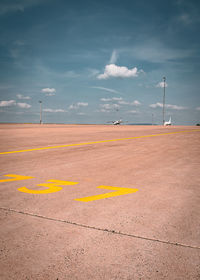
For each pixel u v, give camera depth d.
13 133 25.95
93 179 5.57
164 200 3.91
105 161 8.23
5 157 9.66
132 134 22.30
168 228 2.83
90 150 11.33
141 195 4.21
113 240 2.55
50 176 6.02
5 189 4.80
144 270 2.03
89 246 2.43
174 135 20.19
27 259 2.22
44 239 2.60
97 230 2.80
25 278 1.95
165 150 10.85
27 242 2.54
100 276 1.96
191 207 3.56
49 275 1.99
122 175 5.96
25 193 4.47
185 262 2.13
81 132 26.89
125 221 3.05
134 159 8.54
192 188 4.64
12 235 2.72
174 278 1.92
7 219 3.20
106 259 2.20
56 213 3.38
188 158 8.59
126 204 3.73
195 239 2.55
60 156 9.67
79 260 2.19
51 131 29.64
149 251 2.32
